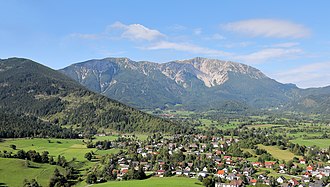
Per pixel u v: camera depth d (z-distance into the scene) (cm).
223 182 19800
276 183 19800
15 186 18562
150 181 19600
